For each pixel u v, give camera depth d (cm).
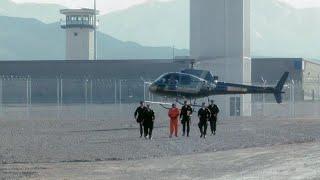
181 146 9750
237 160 7875
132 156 8388
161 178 6300
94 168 7125
